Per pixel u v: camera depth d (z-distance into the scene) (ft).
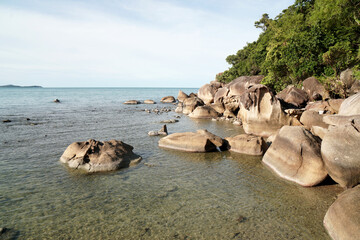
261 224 26.63
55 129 81.10
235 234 24.97
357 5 88.89
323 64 90.84
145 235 24.98
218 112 123.24
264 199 32.40
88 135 72.18
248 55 191.21
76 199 32.78
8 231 25.62
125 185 37.35
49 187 36.42
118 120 104.47
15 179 39.11
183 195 33.96
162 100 236.22
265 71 134.21
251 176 40.73
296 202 31.17
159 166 45.88
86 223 27.20
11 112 128.57
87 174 41.52
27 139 66.03
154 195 33.99
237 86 126.72
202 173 42.39
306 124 59.06
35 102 207.21
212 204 31.32
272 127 66.74
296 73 99.40
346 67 82.33
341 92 75.20
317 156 35.27
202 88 174.60
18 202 31.78
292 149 39.37
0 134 71.72
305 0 138.51
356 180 28.22
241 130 82.07
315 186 35.04
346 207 22.81
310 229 25.36
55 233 25.38
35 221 27.53
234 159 50.08
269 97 66.64
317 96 84.17
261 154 52.24
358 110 39.63
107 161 43.86
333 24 94.12
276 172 41.22
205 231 25.55
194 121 104.99
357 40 86.58
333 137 31.50
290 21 128.26
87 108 160.04
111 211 29.71
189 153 54.44
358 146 28.55
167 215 28.73
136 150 56.44
